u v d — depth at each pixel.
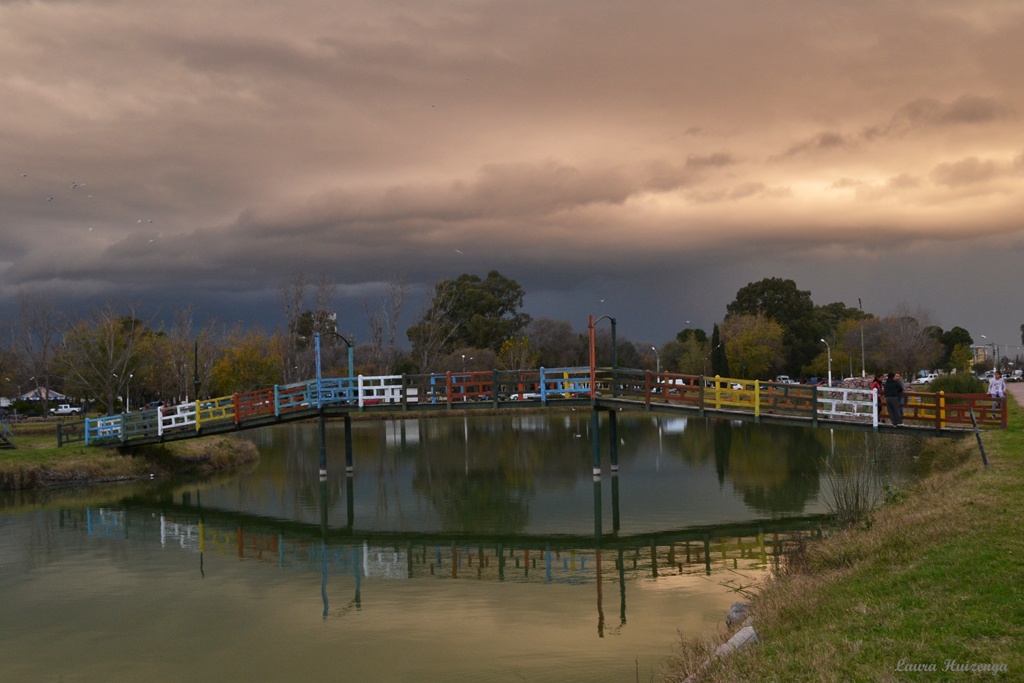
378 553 29.42
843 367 125.50
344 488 43.91
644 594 22.58
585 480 43.44
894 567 15.44
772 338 122.44
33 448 48.78
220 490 43.94
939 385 49.75
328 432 76.00
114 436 48.75
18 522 36.00
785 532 29.64
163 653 19.09
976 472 23.48
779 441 57.12
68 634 20.64
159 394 91.31
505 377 87.69
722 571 24.64
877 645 11.47
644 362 136.75
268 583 25.27
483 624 20.39
